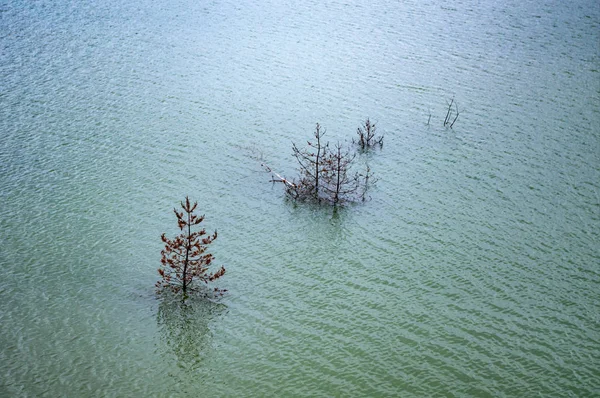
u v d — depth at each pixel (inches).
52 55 2110.0
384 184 1430.9
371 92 1895.9
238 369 916.6
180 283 1093.8
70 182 1389.0
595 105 1812.3
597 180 1443.2
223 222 1273.4
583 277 1126.4
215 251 1182.3
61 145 1546.5
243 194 1378.0
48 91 1846.7
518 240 1229.7
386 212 1325.0
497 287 1099.9
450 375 914.7
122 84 1910.7
